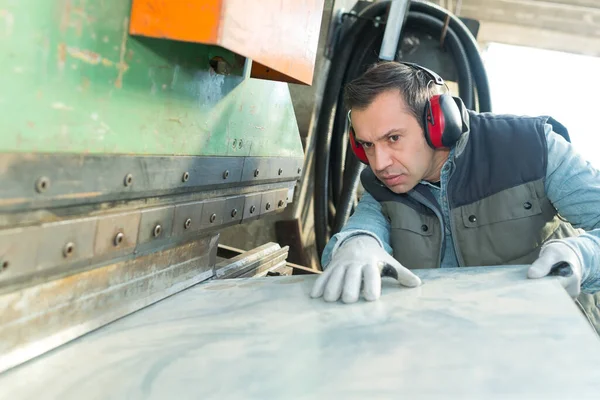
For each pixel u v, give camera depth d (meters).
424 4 3.13
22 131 0.58
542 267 0.94
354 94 1.13
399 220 1.32
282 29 0.85
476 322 0.76
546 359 0.64
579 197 1.16
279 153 1.28
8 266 0.61
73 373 0.64
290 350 0.69
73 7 0.62
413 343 0.70
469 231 1.28
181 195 0.92
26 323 0.67
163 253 0.93
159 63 0.79
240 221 1.16
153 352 0.70
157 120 0.80
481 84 3.09
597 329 1.53
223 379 0.62
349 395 0.57
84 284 0.75
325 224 3.15
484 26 3.60
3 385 0.61
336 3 3.10
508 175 1.24
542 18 3.54
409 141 1.14
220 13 0.67
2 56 0.55
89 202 0.70
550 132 1.26
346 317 0.81
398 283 0.98
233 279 1.08
